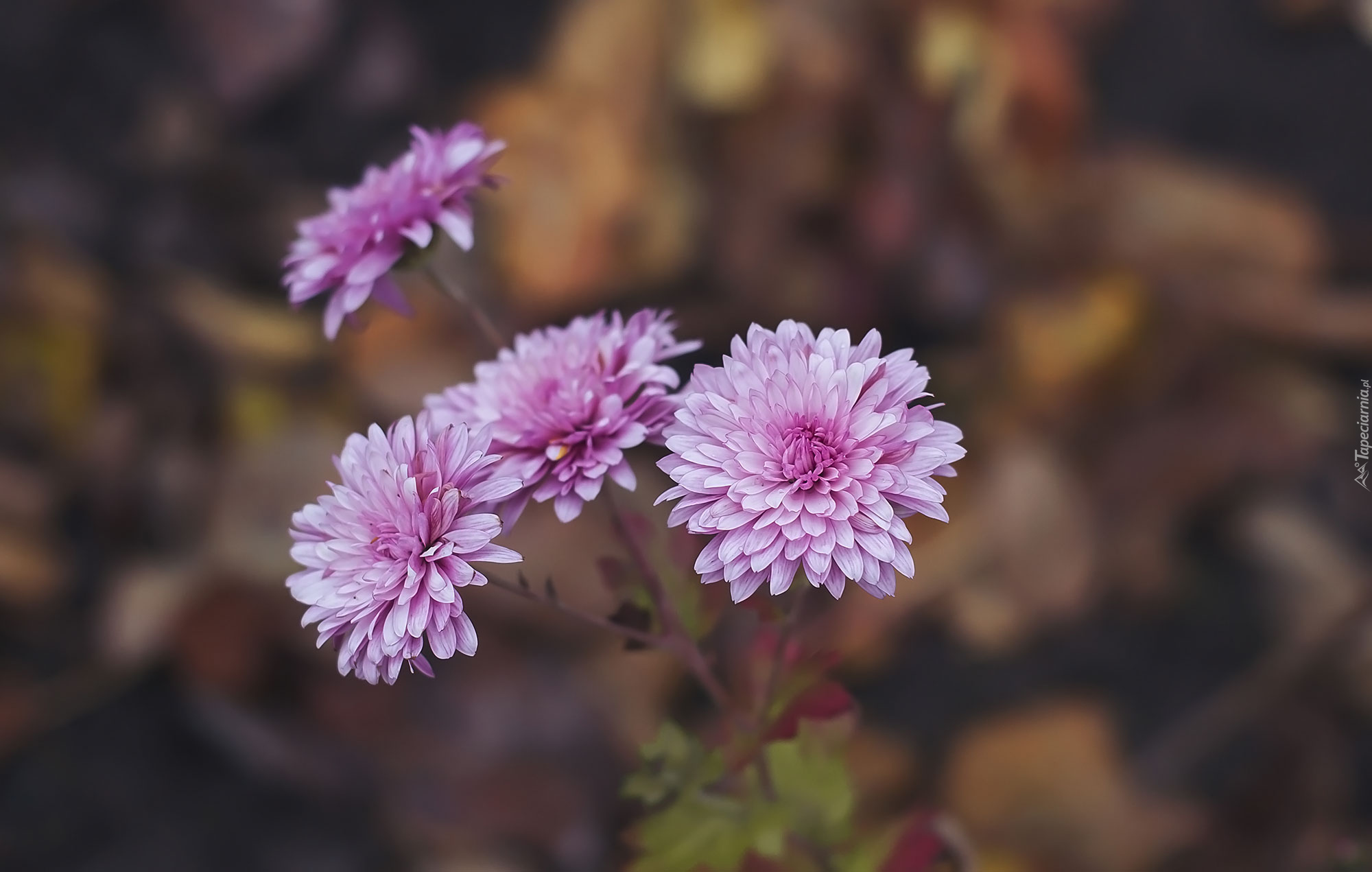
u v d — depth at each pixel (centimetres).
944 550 67
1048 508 67
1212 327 72
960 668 65
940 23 77
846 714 45
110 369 71
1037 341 72
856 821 60
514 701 62
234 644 64
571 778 60
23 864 59
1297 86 82
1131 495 68
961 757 62
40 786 61
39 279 72
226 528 66
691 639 45
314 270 44
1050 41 81
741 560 39
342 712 62
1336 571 65
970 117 77
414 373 70
